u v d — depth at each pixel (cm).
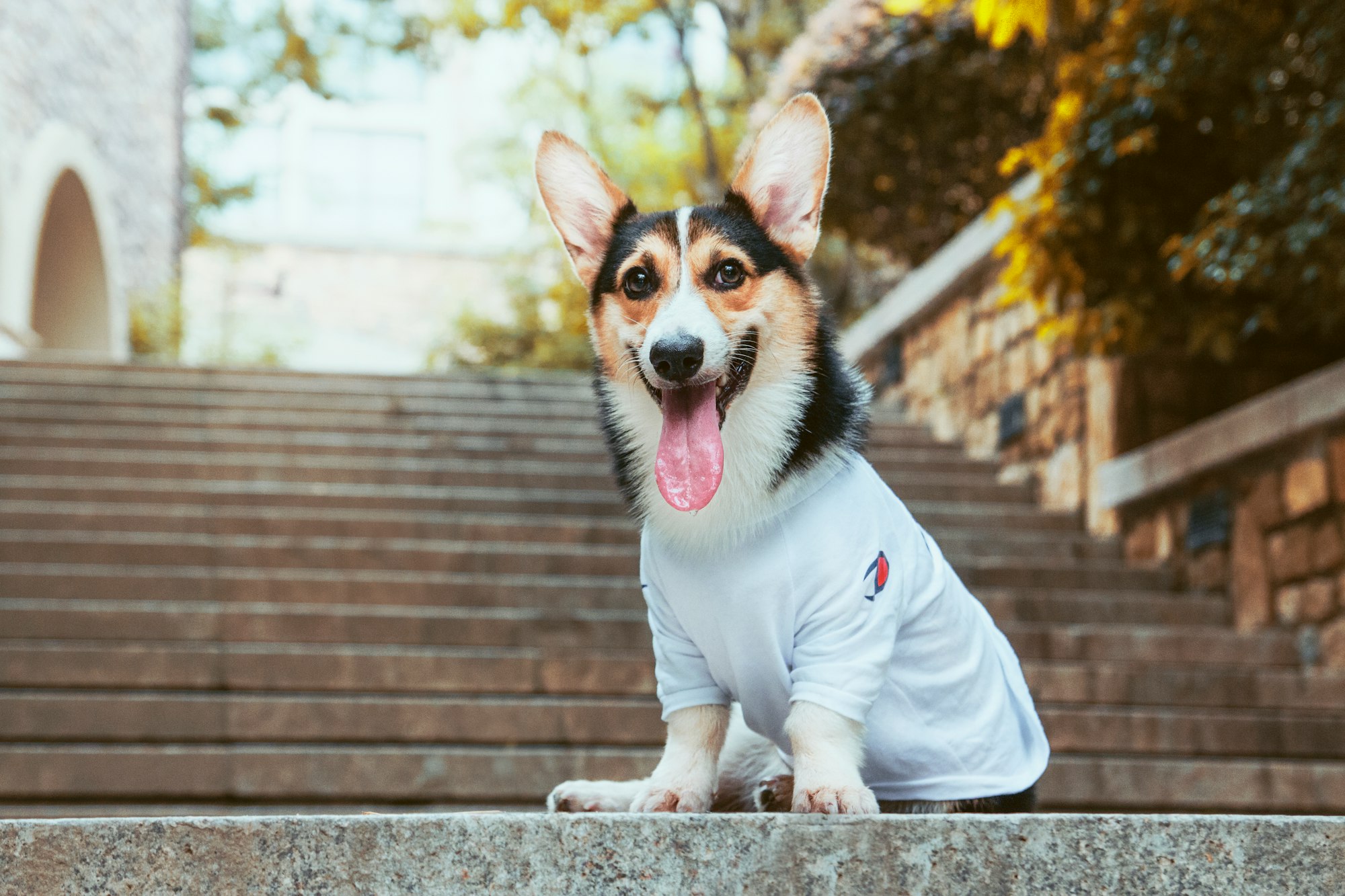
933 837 209
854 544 240
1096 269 669
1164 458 674
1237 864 209
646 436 258
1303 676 543
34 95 1198
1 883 197
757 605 237
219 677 505
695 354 235
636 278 256
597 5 1394
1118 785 470
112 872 199
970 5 924
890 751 256
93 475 739
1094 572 672
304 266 2094
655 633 257
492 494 726
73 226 1345
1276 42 608
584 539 681
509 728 482
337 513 692
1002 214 806
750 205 265
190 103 2067
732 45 1434
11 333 1104
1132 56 650
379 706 480
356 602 589
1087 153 657
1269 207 569
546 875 203
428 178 2327
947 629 259
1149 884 209
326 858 201
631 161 1680
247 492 709
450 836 203
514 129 1956
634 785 265
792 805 232
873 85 962
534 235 1909
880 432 913
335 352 2067
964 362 906
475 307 1939
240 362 1794
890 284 1473
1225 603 639
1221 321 658
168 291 1620
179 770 446
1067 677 534
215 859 201
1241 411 623
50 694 488
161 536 656
